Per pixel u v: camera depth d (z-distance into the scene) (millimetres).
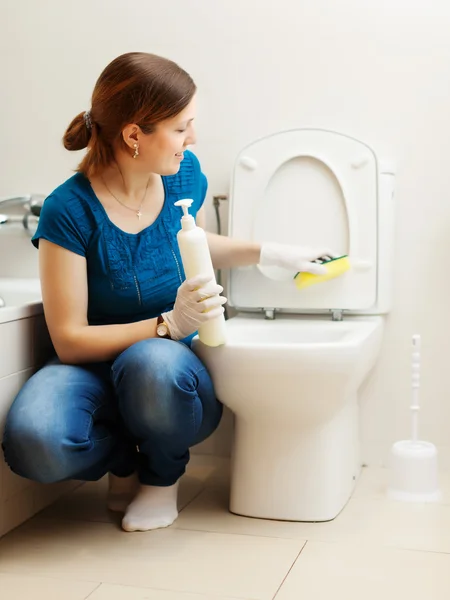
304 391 1629
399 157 2037
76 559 1568
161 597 1395
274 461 1764
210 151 2156
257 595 1396
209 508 1853
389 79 2025
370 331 1837
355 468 1986
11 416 1540
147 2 2152
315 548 1602
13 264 2260
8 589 1439
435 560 1529
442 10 1981
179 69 1617
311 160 2002
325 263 1929
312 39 2062
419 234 2043
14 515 1741
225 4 2105
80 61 2209
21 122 2266
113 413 1685
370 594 1390
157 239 1726
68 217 1631
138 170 1668
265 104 2105
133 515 1729
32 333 1739
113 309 1723
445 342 2051
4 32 2248
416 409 1946
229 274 2051
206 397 1650
